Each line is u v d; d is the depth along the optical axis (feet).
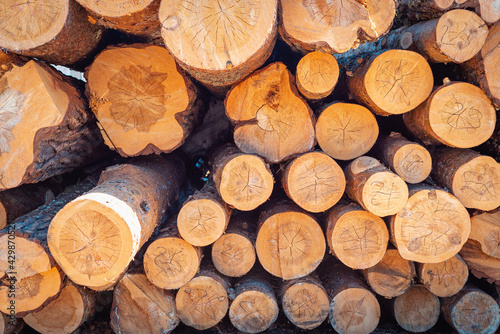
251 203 6.75
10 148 6.29
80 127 7.47
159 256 7.07
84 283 6.09
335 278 8.11
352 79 7.47
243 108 6.93
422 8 7.13
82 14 6.33
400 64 6.70
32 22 5.93
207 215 6.79
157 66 7.12
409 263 7.59
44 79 6.33
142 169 7.98
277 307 7.50
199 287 7.40
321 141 7.22
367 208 6.56
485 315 7.60
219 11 5.47
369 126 7.18
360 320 7.55
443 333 8.04
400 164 7.05
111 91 7.25
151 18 6.20
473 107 6.82
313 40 5.94
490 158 6.94
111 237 5.87
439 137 6.93
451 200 6.82
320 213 8.19
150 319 7.47
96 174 9.83
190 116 8.04
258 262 8.71
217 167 7.36
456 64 7.66
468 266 7.93
